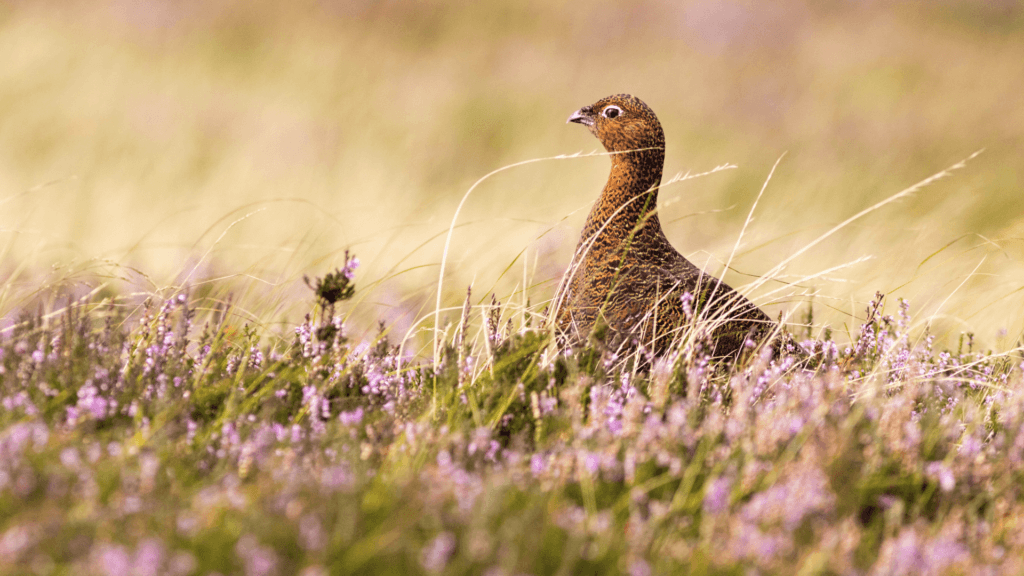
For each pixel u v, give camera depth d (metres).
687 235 21.89
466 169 33.22
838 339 12.05
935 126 40.22
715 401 7.56
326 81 39.88
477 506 5.19
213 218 23.52
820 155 36.47
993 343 12.47
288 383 7.20
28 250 12.98
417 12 50.22
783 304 12.41
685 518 5.64
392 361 8.52
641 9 52.78
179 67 38.03
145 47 39.69
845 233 22.66
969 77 47.66
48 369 6.64
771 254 18.69
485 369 8.05
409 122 36.81
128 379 6.84
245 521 4.88
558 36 50.38
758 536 5.15
